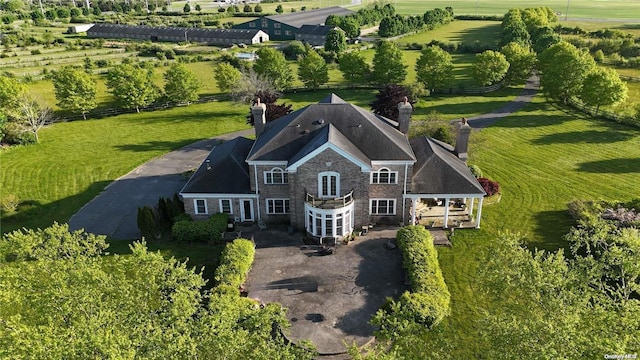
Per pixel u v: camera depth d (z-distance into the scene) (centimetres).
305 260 4138
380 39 16288
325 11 19862
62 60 13000
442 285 3566
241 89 8325
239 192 4609
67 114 8669
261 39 16112
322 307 3550
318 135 4441
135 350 2083
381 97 6688
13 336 2158
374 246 4338
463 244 4378
